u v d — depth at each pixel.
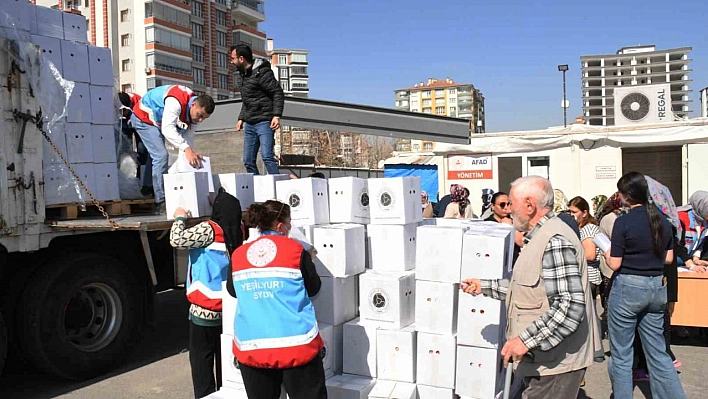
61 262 4.89
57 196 4.91
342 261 3.98
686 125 11.25
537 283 2.87
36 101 4.72
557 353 2.87
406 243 4.25
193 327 4.07
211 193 4.80
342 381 3.96
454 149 12.73
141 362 5.78
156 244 5.68
